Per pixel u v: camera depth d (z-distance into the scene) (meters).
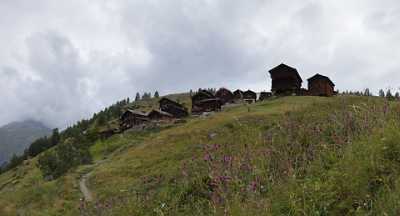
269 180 9.53
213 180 10.77
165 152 53.84
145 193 13.23
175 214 10.66
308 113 16.03
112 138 107.56
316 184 8.14
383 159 7.91
